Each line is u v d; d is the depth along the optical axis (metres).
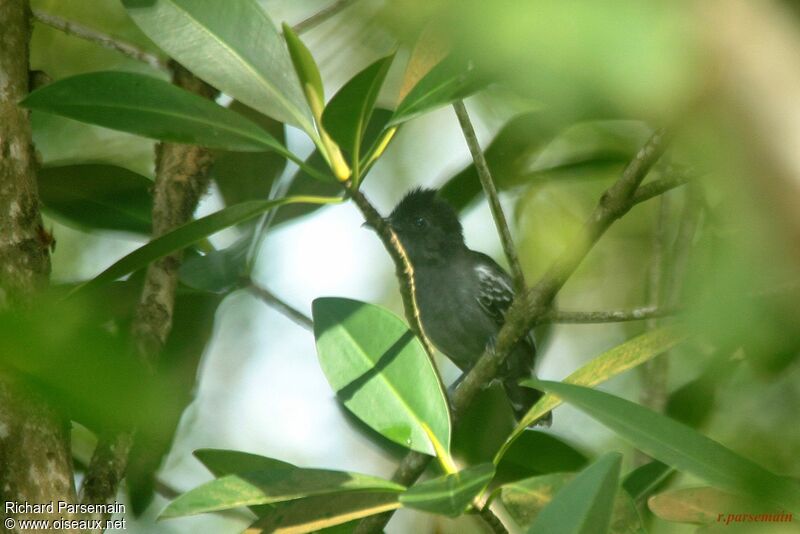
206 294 9.32
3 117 6.49
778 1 1.56
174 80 8.64
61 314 2.15
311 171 6.23
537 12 1.89
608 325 14.58
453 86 5.51
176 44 6.45
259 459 6.93
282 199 6.10
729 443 10.53
